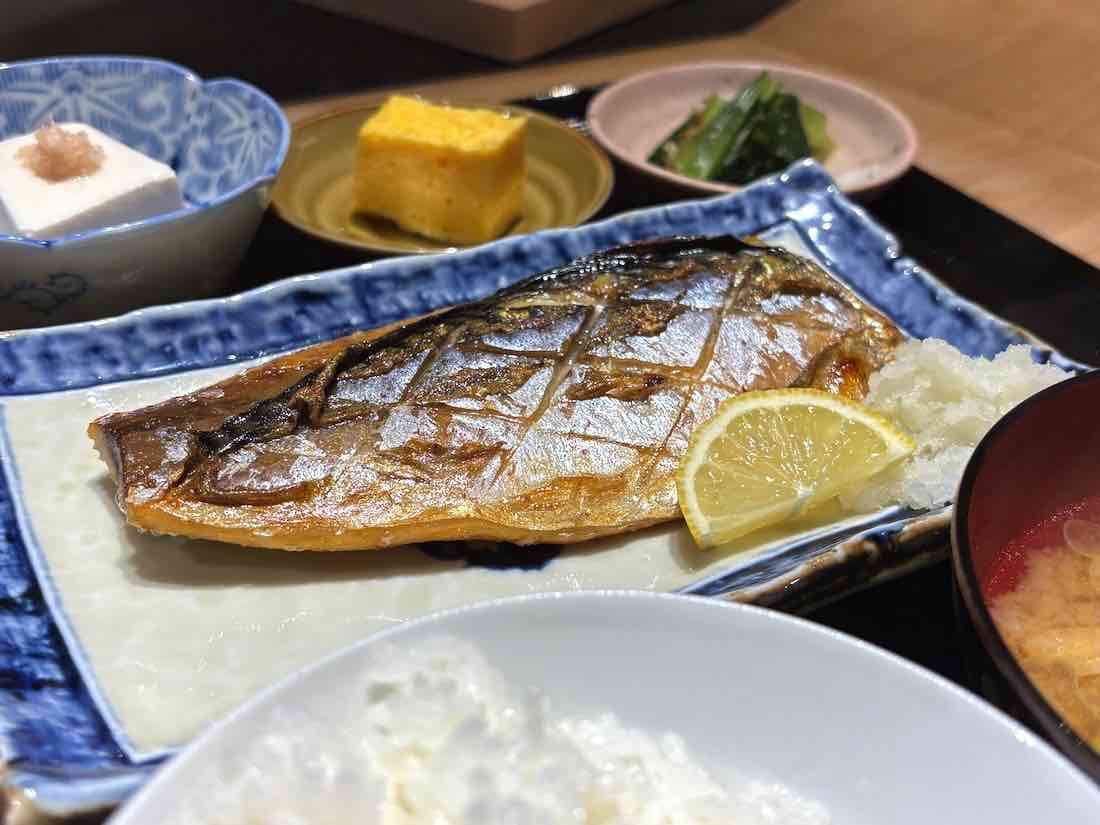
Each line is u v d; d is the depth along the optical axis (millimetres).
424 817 118
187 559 205
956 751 125
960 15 469
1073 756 135
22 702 168
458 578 209
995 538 192
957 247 328
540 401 224
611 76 447
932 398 241
